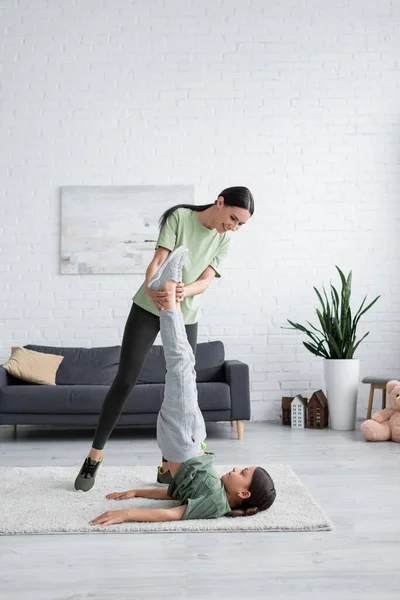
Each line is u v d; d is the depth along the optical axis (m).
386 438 4.50
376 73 5.70
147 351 3.01
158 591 1.86
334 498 2.91
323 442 4.47
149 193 5.57
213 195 5.62
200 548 2.22
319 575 1.98
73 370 5.13
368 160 5.67
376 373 5.59
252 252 5.62
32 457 4.03
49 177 5.57
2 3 5.61
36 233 5.55
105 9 5.64
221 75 5.66
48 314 5.54
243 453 4.07
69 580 1.95
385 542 2.28
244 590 1.87
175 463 2.77
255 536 2.36
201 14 5.67
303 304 5.62
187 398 2.74
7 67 5.59
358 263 5.63
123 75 5.63
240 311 5.60
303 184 5.65
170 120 5.63
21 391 4.59
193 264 3.02
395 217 5.66
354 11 5.70
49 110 5.59
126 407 4.59
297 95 5.68
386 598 1.81
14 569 2.04
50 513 2.62
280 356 5.59
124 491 2.96
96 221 5.55
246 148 5.64
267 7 5.69
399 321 5.62
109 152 5.60
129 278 5.57
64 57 5.62
